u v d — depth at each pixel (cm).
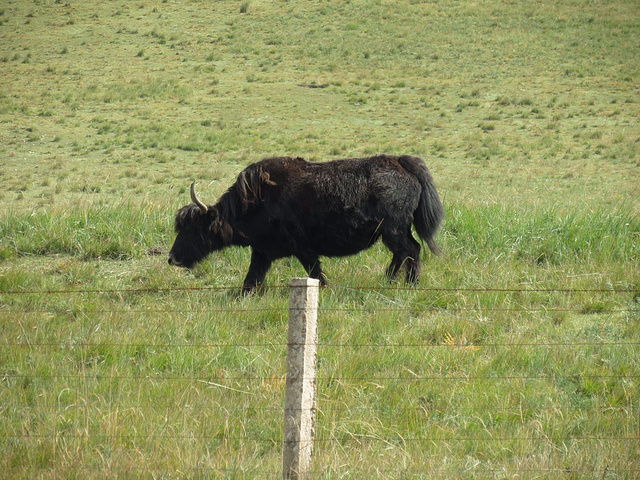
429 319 3175
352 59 17412
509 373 2634
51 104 13250
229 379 2488
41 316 3130
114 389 2436
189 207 3891
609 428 2228
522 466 1958
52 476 1858
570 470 1927
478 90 14712
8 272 3812
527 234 4447
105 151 10425
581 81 15388
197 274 4066
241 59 17388
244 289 3672
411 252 3731
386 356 2719
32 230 4572
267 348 2761
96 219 4734
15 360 2659
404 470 1908
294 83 15338
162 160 10000
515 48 18038
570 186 8831
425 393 2448
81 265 4091
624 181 9106
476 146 11181
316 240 3750
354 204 3631
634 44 17975
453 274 3822
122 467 1884
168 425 2134
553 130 12125
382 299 3438
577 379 2617
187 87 14838
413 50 18088
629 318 3244
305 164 3756
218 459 1961
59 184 8412
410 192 3666
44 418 2208
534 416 2309
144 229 4609
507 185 8950
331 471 1861
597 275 3794
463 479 1898
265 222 3750
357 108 13650
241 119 12744
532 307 3384
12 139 10900
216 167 9638
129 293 3600
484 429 2194
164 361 2672
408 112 13400
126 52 17812
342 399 2358
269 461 1997
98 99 13775
